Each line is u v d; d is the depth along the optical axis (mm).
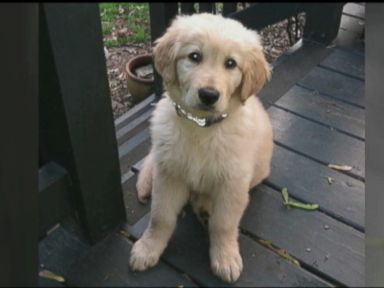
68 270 667
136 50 1310
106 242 700
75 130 580
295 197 781
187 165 657
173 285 658
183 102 623
